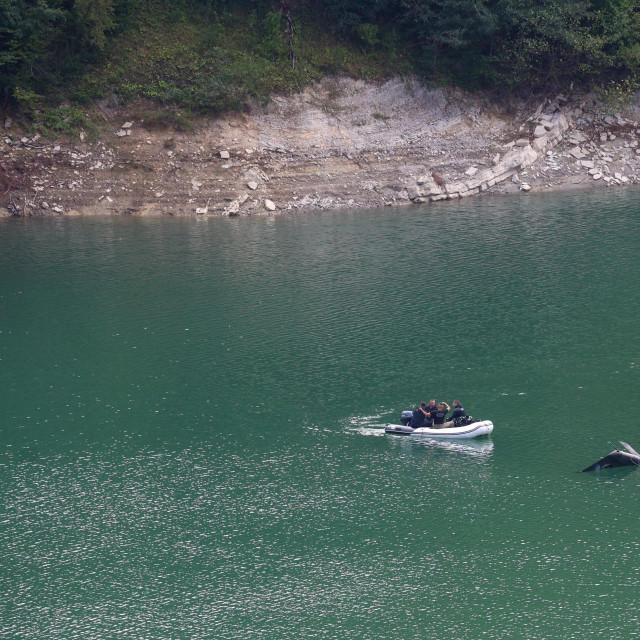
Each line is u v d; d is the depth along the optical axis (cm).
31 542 3488
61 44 8162
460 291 5788
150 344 5141
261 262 6444
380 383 4634
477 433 4125
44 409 4456
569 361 4791
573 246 6556
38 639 2986
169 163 7919
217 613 3095
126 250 6756
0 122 7894
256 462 4000
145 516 3638
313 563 3331
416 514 3609
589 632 2948
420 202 8044
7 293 5891
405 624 3016
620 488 3734
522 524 3522
